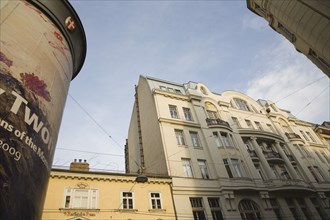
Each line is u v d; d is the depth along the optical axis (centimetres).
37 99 689
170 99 2742
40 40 827
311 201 2686
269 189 2350
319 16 1341
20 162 554
